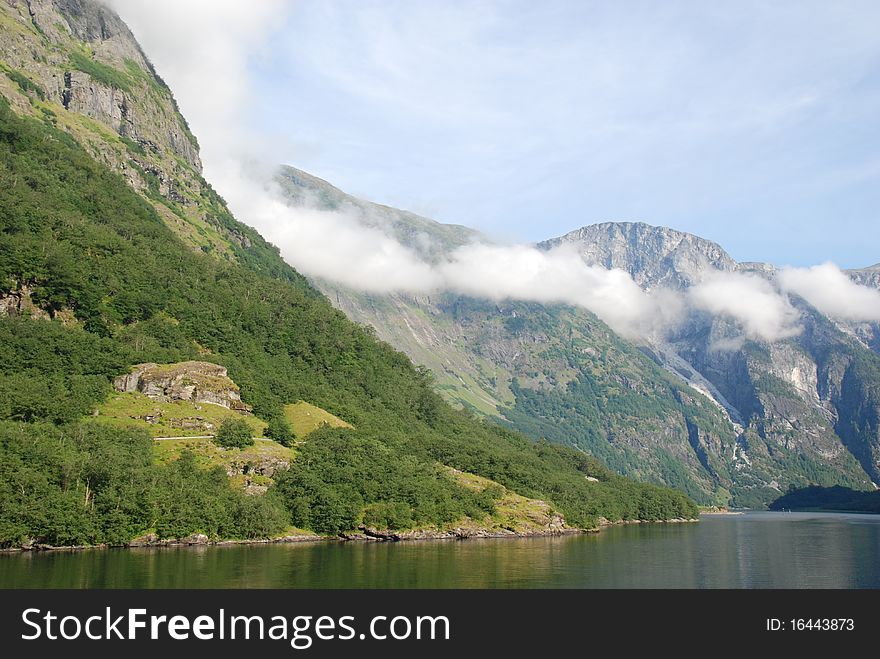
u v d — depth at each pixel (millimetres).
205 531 198750
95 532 180500
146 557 168000
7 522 169000
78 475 185375
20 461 179500
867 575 184125
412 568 165250
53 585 132250
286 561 170000
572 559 195250
